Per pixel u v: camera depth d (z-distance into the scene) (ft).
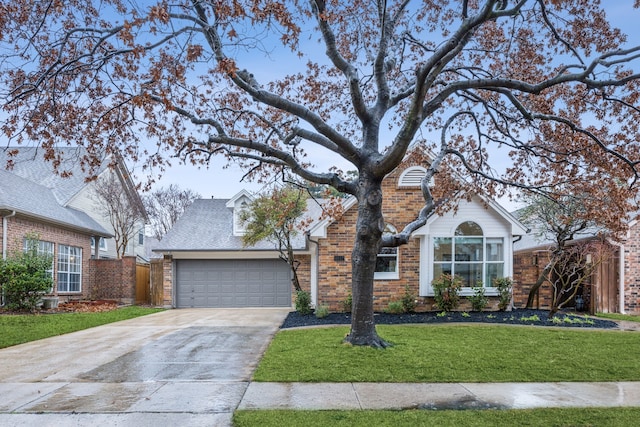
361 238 28.66
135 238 97.91
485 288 47.37
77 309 55.57
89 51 29.30
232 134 35.96
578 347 28.84
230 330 37.96
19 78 28.76
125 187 84.23
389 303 46.34
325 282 49.11
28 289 48.83
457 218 48.21
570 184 36.17
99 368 24.58
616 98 30.30
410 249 48.78
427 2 33.14
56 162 30.30
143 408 17.88
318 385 21.15
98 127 30.58
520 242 70.59
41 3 26.40
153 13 20.48
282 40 24.66
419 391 20.29
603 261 45.42
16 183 60.64
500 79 28.04
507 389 20.66
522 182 38.73
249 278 61.11
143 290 71.67
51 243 60.08
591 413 17.34
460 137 39.47
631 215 48.75
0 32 24.95
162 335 35.47
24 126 28.78
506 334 33.17
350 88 28.43
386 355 26.11
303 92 36.37
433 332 33.88
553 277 50.93
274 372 23.12
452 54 24.79
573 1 28.96
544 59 33.04
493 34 33.35
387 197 49.29
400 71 36.68
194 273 61.16
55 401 18.79
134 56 24.68
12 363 25.79
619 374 23.08
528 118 30.04
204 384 21.34
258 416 16.84
